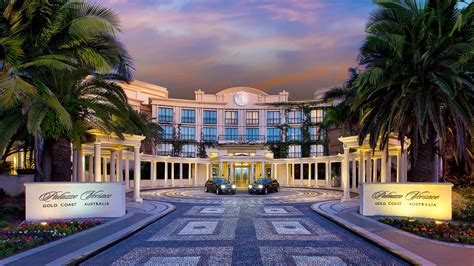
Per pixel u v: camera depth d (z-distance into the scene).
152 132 28.39
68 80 13.89
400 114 13.66
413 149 14.87
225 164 48.69
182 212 16.22
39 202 12.87
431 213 13.07
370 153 23.44
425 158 14.75
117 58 15.08
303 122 53.59
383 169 21.48
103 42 14.62
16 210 14.33
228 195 27.67
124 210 14.49
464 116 12.59
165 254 8.18
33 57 13.35
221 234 10.68
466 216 12.62
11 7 11.95
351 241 9.64
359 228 11.01
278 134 54.38
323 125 33.25
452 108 12.92
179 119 52.12
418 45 13.44
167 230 11.41
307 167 50.22
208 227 11.97
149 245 9.16
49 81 14.02
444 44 12.85
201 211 16.61
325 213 14.96
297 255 8.07
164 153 50.84
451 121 14.73
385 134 15.24
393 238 9.45
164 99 51.22
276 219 13.91
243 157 43.84
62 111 12.12
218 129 53.62
